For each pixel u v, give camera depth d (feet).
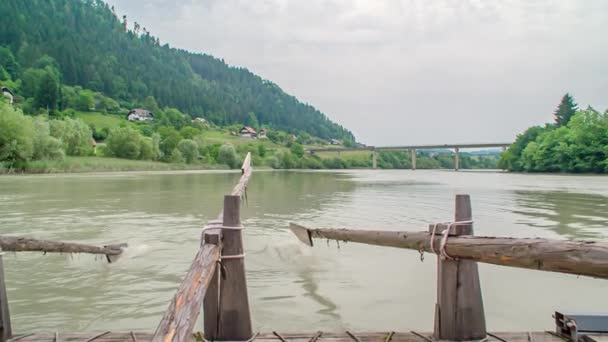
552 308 18.79
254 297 20.02
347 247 30.91
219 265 13.01
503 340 13.09
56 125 248.11
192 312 9.33
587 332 13.32
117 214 50.37
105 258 27.68
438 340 13.07
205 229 13.44
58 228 39.65
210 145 416.05
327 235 26.23
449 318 12.98
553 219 46.80
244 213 52.85
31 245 19.92
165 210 54.90
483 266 25.94
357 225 42.60
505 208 58.39
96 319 17.25
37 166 188.03
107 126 455.22
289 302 19.31
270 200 71.87
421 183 140.05
